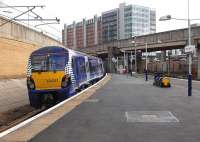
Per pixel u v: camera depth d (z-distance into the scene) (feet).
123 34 425.69
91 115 41.91
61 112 44.16
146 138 28.27
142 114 42.96
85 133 30.45
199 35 208.54
